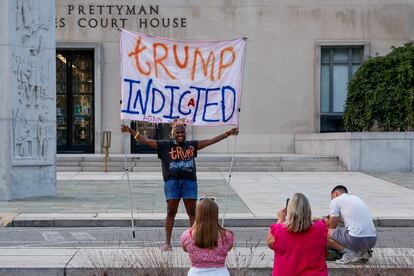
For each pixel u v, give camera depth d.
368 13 31.48
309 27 31.55
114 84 31.28
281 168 26.48
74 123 31.70
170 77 11.11
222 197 18.05
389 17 31.50
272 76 31.56
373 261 9.19
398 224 14.58
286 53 31.55
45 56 18.06
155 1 31.33
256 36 31.53
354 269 8.68
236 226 14.44
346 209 9.41
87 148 31.67
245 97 31.47
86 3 31.14
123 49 11.05
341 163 26.48
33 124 17.81
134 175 24.58
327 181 22.44
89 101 31.75
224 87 11.18
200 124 11.16
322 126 31.88
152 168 26.42
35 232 13.43
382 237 13.06
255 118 31.48
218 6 31.47
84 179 22.95
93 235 13.02
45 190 18.12
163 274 7.98
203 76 11.16
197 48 11.15
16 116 17.41
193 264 6.53
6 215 14.57
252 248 9.97
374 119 26.80
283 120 31.56
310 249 6.72
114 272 8.17
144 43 11.06
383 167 25.75
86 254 9.93
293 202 6.82
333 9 31.50
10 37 17.12
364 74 27.33
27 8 17.52
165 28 31.33
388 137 25.64
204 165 26.73
